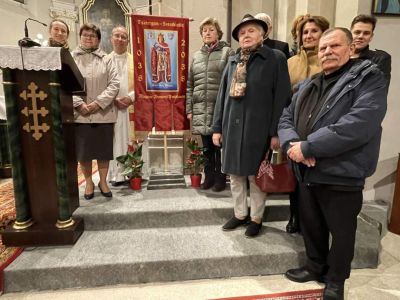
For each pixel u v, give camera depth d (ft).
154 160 11.69
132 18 9.40
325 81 5.68
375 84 5.03
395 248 7.84
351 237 5.44
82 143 8.28
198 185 9.89
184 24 9.70
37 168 6.89
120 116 9.92
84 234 7.54
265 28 6.79
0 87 16.70
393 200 8.69
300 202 6.11
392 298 5.90
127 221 7.86
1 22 18.98
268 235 7.50
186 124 10.19
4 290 6.05
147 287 6.26
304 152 5.15
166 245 7.01
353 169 5.11
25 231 6.84
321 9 11.28
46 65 6.21
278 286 6.27
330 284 5.69
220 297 5.92
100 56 8.47
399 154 8.64
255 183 7.07
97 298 5.90
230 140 6.93
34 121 6.70
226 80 7.39
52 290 6.14
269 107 6.75
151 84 9.80
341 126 4.92
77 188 7.78
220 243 7.10
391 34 8.86
